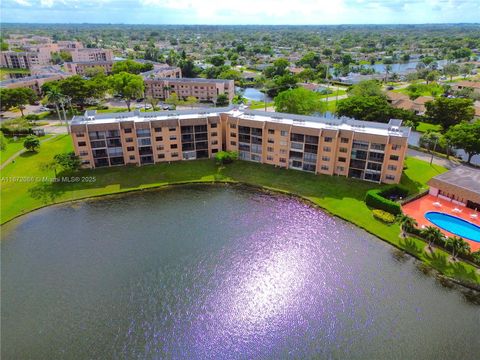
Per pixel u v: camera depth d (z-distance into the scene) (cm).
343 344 5572
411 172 10956
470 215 8731
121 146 11425
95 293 6550
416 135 14825
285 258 7462
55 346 5591
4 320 6047
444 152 12875
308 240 8031
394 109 14425
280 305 6338
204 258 7456
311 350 5500
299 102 15362
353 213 8919
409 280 6806
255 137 11606
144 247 7812
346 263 7294
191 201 9750
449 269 7006
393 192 9638
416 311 6116
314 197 9750
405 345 5509
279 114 12025
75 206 9519
